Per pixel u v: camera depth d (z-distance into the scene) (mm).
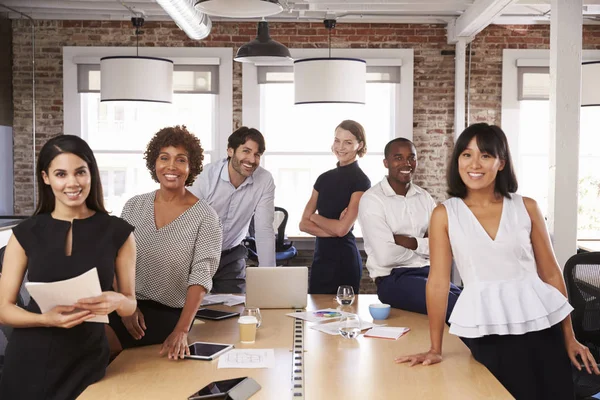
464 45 8336
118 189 8781
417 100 8609
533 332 2928
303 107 8773
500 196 3070
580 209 8883
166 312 3441
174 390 2588
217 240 3471
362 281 8469
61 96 8438
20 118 8422
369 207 4305
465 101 8617
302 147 8820
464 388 2615
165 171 3395
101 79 7164
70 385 2678
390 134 8766
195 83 8461
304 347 3186
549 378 2930
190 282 3369
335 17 8133
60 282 2545
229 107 8492
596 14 8234
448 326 3674
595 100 7176
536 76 8562
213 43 8469
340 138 5070
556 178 5605
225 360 2959
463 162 3016
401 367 2885
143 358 3043
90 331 2738
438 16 8227
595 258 4020
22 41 8359
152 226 3459
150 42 8422
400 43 8547
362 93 7055
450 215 3035
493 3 6484
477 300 2912
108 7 7699
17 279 2742
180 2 6000
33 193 8477
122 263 2861
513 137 8617
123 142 8742
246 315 3357
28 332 2682
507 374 2918
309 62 6926
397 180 4359
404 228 4277
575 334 3982
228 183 4746
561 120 5590
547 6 7723
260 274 4020
